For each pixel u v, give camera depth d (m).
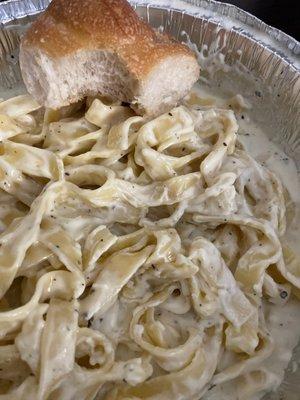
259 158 0.17
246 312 0.13
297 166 0.17
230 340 0.13
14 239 0.13
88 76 0.14
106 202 0.14
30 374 0.12
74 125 0.15
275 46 0.16
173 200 0.14
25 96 0.15
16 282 0.13
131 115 0.15
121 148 0.14
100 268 0.13
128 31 0.14
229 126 0.15
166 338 0.13
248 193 0.16
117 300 0.13
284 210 0.15
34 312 0.12
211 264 0.13
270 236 0.14
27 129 0.15
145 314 0.13
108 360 0.12
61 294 0.13
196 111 0.16
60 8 0.14
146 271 0.13
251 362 0.13
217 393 0.13
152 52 0.14
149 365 0.13
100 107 0.15
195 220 0.14
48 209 0.13
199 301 0.13
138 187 0.14
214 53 0.17
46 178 0.14
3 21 0.17
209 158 0.14
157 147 0.15
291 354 0.13
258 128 0.17
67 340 0.12
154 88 0.14
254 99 0.17
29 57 0.14
